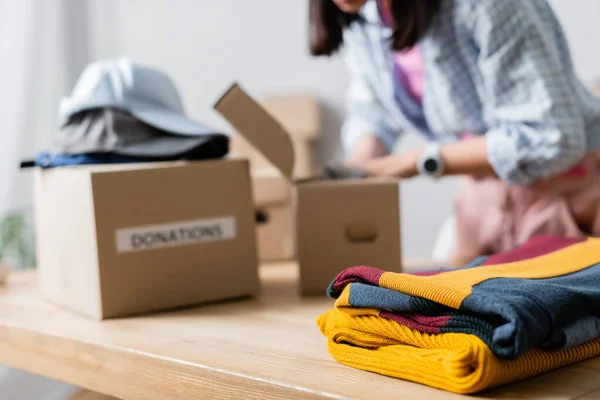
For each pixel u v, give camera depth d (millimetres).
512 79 1331
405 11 1317
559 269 896
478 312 682
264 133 1240
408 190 2740
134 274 1176
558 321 702
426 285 723
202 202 1238
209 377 831
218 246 1258
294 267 1650
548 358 717
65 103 1346
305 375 775
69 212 1214
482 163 1413
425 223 2729
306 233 1287
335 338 821
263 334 999
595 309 765
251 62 2988
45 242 1328
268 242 1764
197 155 1293
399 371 737
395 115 1728
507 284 768
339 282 822
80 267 1198
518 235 1525
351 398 684
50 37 2898
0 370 2332
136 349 936
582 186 1446
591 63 2377
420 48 1437
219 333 1021
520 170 1383
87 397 1489
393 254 1296
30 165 1317
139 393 930
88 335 1044
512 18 1296
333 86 2809
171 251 1211
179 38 3143
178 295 1219
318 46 1502
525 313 663
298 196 1281
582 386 702
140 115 1271
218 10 3035
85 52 3111
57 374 1067
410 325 739
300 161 2721
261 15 2936
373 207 1291
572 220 1456
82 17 3094
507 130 1376
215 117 3100
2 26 2633
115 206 1156
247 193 1287
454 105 1471
